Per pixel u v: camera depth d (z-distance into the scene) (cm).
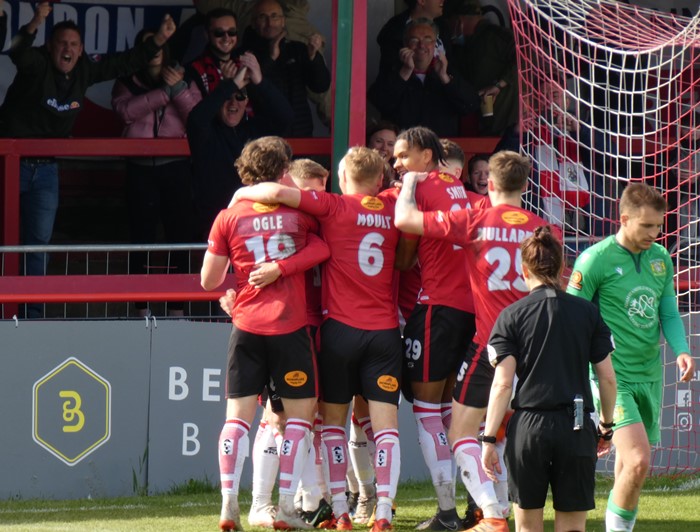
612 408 1560
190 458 2573
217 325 2597
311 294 2000
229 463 1877
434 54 3397
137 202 3369
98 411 2534
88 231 3784
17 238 3294
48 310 3161
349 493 2178
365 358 1881
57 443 2514
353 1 2692
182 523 2022
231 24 3394
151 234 3388
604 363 1541
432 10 3462
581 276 1783
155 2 3578
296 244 1869
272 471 2006
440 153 1942
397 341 1892
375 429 1877
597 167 3247
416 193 1898
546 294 1540
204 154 3284
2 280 2733
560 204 3091
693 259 2870
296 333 1872
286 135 3484
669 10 3750
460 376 1833
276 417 1978
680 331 1816
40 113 3319
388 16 3688
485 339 1809
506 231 1800
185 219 3384
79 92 3369
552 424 1490
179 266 3362
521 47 3184
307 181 1992
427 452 1912
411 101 3422
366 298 1886
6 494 2486
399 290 2072
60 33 3306
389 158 3116
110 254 3462
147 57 3375
